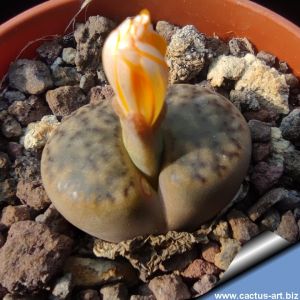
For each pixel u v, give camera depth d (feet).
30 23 0.25
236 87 0.25
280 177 0.22
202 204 0.18
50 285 0.19
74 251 0.21
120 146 0.18
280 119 0.25
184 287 0.20
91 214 0.18
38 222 0.20
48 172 0.19
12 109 0.24
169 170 0.18
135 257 0.20
